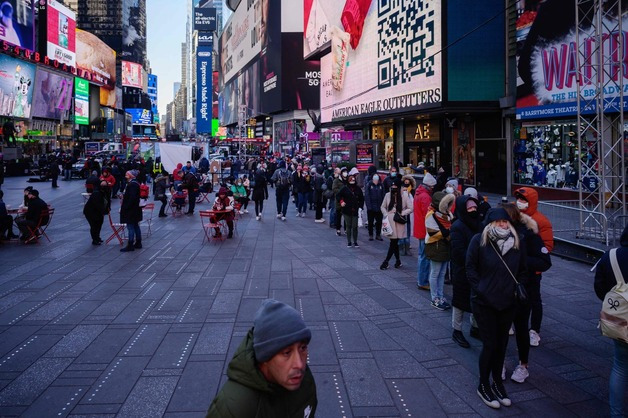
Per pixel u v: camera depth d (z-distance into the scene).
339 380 5.29
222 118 143.38
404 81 29.75
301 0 69.00
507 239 4.76
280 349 2.08
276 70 72.00
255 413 2.11
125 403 4.82
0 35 53.41
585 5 17.30
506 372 5.49
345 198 12.62
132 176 12.37
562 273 9.97
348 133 29.47
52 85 70.00
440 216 7.50
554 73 18.95
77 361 5.80
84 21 190.38
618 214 12.41
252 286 9.00
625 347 4.15
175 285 9.08
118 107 129.88
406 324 6.99
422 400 4.87
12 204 23.02
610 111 16.31
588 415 4.57
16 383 5.25
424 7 26.88
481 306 4.83
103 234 14.88
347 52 40.34
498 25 24.78
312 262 10.97
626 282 4.09
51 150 67.00
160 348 6.17
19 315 7.44
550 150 20.31
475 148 26.55
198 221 17.86
